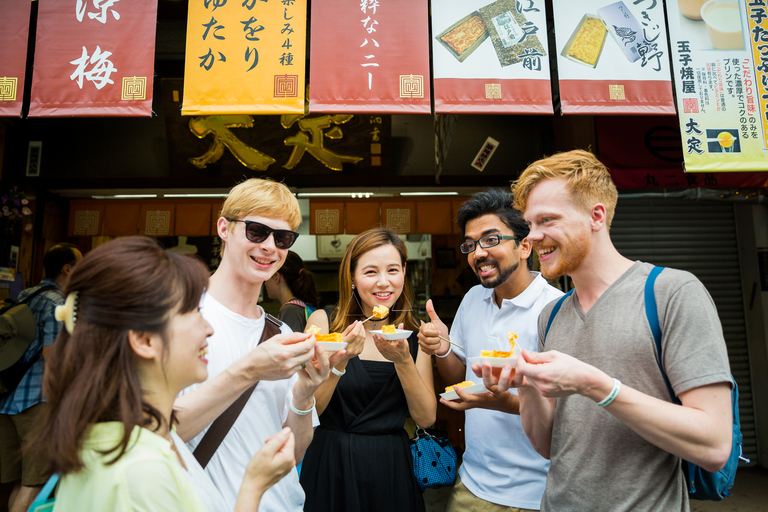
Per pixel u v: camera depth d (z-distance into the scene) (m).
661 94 2.68
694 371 1.18
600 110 2.64
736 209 5.20
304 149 5.07
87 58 2.57
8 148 5.04
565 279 4.89
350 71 2.62
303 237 6.52
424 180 5.31
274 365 1.26
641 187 4.77
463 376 2.44
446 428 4.98
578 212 1.43
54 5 2.60
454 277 6.14
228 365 1.52
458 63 2.65
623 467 1.28
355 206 5.63
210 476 1.41
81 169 5.25
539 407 1.52
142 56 2.58
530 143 5.34
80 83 2.55
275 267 1.64
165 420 0.92
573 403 1.41
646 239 5.12
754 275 4.98
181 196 5.57
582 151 1.50
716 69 2.74
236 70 2.61
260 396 1.53
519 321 2.11
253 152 5.05
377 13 2.68
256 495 1.00
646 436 1.15
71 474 0.82
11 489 3.58
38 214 5.24
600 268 1.46
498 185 5.31
